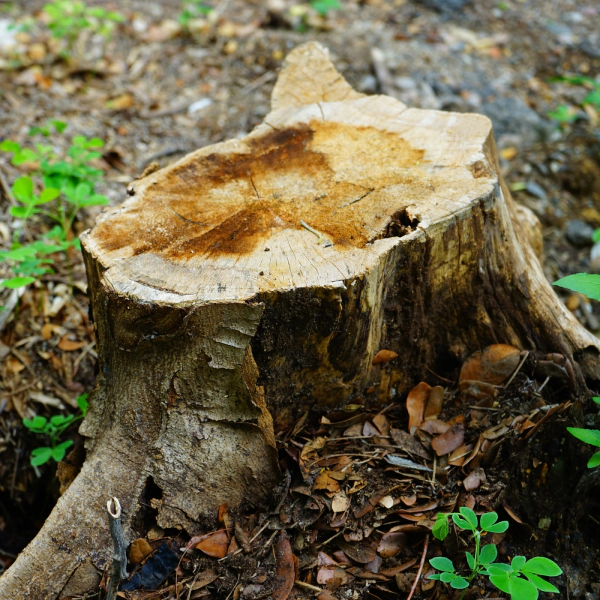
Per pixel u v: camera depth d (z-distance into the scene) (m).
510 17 2.43
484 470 1.20
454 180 1.22
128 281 1.14
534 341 1.28
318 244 1.17
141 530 1.17
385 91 1.94
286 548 1.16
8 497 1.38
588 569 1.23
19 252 1.34
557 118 1.98
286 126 1.32
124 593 1.13
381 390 1.26
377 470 1.20
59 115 1.79
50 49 2.01
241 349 1.13
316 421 1.23
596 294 1.15
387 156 1.27
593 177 1.90
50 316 1.48
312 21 2.21
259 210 1.21
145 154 1.75
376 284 1.16
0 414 1.40
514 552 1.19
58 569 1.15
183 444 1.16
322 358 1.18
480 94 2.05
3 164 1.62
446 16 2.39
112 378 1.19
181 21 2.14
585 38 2.38
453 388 1.27
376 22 2.29
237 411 1.16
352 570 1.16
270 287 1.12
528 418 1.22
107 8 2.24
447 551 1.16
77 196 1.45
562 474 1.23
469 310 1.25
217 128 1.83
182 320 1.12
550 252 1.73
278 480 1.18
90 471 1.17
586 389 1.27
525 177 1.86
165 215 1.20
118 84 1.95
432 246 1.19
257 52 2.05
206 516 1.17
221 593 1.14
